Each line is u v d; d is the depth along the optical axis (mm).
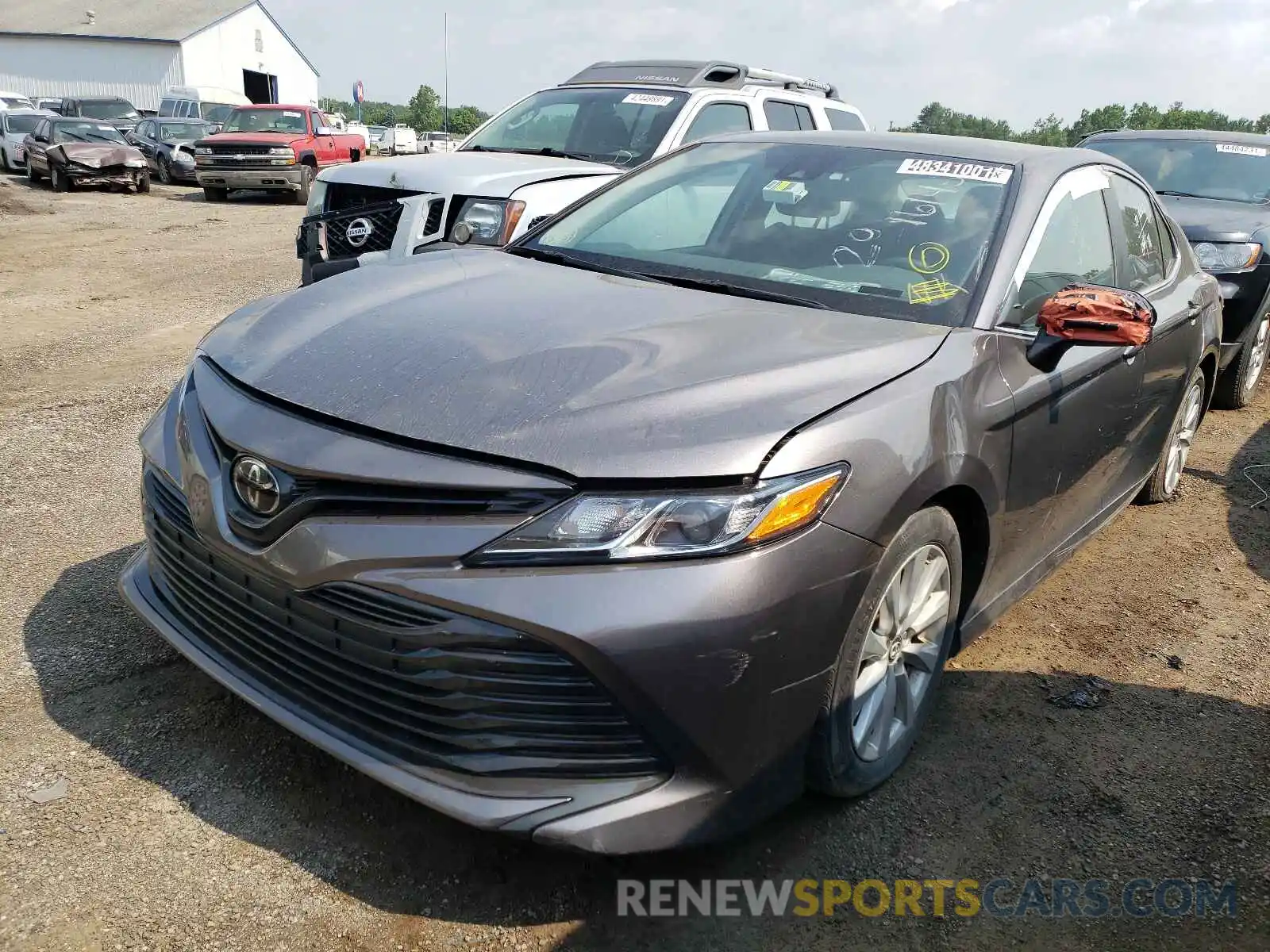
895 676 2709
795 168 3648
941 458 2518
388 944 2174
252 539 2357
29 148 20969
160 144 23094
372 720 2273
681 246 3475
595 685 2070
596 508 2086
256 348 2734
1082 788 2867
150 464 2789
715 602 2086
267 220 16531
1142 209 4312
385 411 2307
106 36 40969
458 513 2133
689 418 2234
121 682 3029
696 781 2195
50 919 2164
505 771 2146
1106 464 3773
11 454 4898
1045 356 2996
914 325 2881
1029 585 3463
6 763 2635
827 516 2238
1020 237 3180
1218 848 2656
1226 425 6645
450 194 5707
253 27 45375
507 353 2508
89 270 10672
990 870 2533
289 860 2385
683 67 7402
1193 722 3238
